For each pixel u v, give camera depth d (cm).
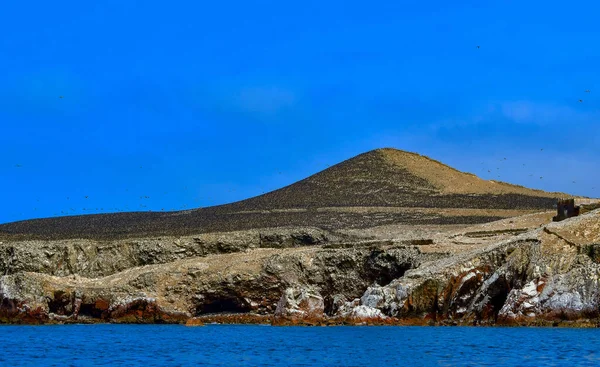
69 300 18975
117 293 18762
